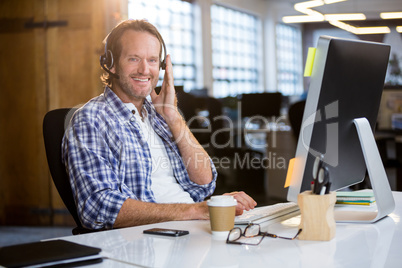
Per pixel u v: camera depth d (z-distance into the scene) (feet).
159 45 5.98
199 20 34.32
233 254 3.17
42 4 15.08
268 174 16.76
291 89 43.29
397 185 14.79
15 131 15.57
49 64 15.10
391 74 37.35
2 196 15.81
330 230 3.50
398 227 3.95
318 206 3.49
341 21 39.19
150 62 5.84
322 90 3.71
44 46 15.11
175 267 2.90
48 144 5.36
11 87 15.51
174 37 32.48
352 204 4.92
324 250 3.23
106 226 4.82
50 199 15.47
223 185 17.28
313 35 42.42
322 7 40.57
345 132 4.18
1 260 2.81
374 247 3.30
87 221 4.85
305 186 3.82
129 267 2.92
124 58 5.77
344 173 4.37
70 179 5.10
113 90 5.94
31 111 15.38
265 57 41.47
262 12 40.96
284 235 3.69
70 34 14.88
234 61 38.65
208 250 3.28
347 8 39.88
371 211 4.59
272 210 4.49
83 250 3.03
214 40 36.40
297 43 43.01
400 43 38.09
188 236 3.73
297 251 3.21
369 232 3.77
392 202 4.34
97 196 4.83
